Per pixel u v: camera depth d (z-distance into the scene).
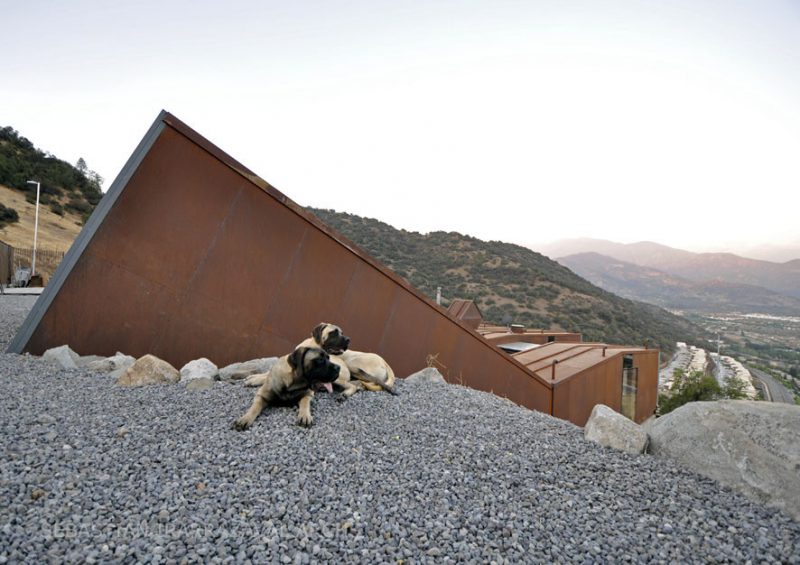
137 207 7.50
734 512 3.56
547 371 20.12
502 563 2.74
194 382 5.79
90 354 7.17
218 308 8.22
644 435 4.85
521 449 4.67
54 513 2.77
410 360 11.21
